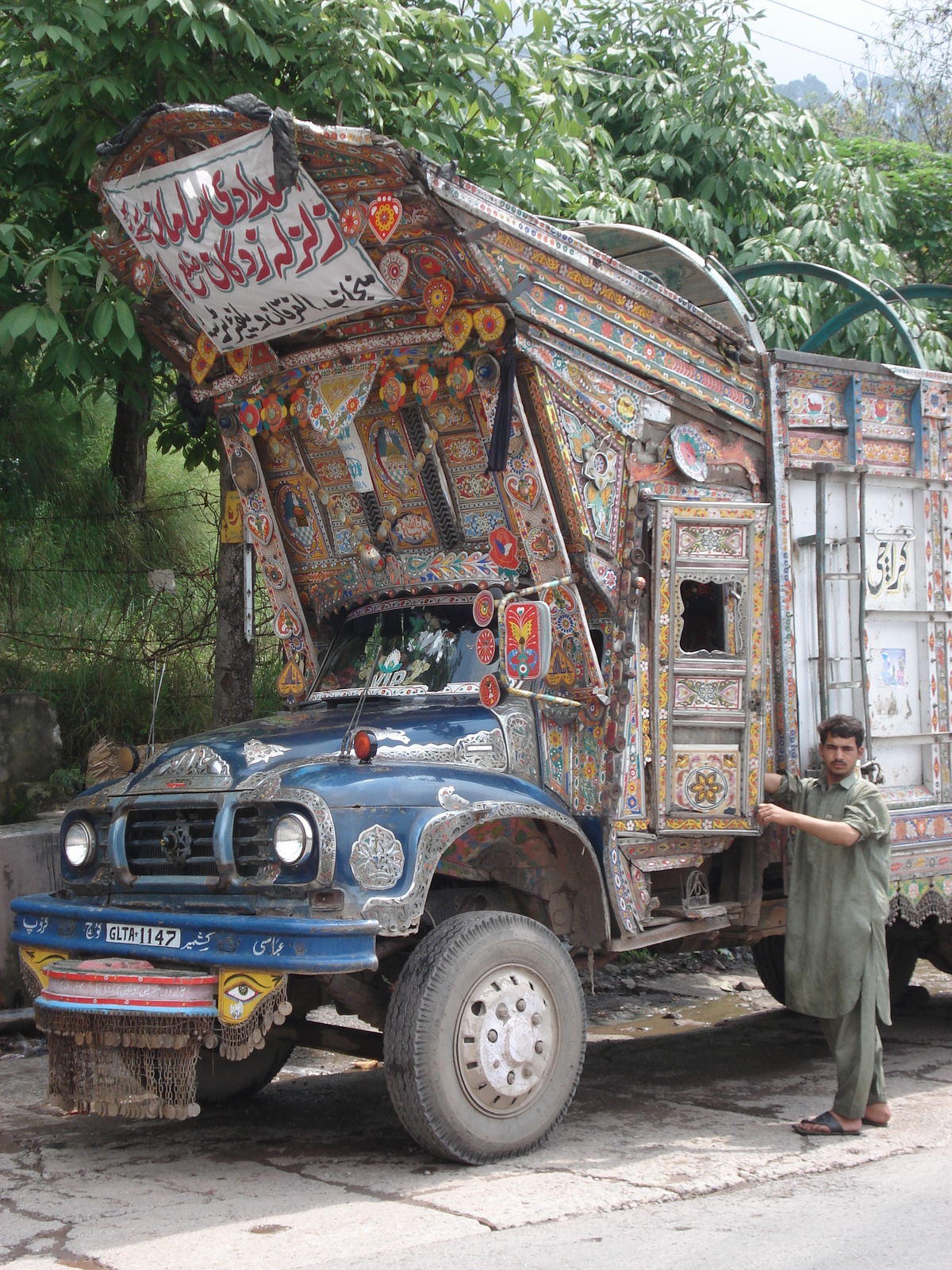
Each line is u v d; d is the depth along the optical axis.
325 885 4.33
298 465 6.24
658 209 10.46
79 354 7.11
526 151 8.00
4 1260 3.75
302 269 5.12
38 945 4.96
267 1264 3.63
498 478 5.39
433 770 4.86
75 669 9.42
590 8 12.12
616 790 5.30
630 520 5.55
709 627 5.96
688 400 5.79
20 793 8.12
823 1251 3.74
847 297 10.67
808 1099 5.81
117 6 7.11
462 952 4.60
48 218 7.95
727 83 11.03
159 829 4.89
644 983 8.77
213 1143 5.09
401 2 8.20
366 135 4.65
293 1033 5.39
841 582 6.27
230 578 8.55
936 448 6.74
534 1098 4.77
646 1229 3.92
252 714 8.63
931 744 6.62
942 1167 4.61
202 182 5.08
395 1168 4.64
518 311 5.10
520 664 4.97
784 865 6.23
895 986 7.98
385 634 6.04
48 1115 5.57
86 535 10.50
